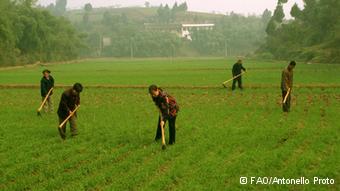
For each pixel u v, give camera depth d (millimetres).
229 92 32219
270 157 12914
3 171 12250
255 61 109812
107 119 20734
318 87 33719
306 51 93625
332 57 80062
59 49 139750
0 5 95500
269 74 50875
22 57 105688
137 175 11445
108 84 41406
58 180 11242
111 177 11570
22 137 16641
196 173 11562
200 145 14688
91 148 14688
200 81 42500
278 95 29656
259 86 35188
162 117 14453
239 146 14656
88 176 11734
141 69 72875
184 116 21297
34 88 39188
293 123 18688
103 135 16875
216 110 23250
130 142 15555
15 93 34938
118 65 100500
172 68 74500
